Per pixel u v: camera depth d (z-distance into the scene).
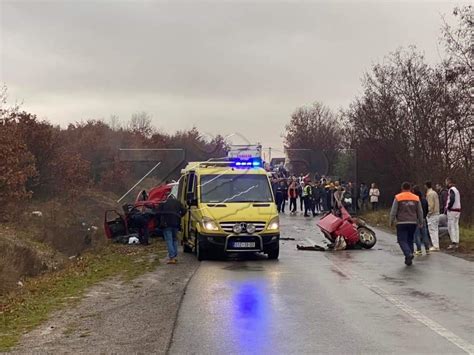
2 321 9.20
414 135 34.25
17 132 26.88
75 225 28.05
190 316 9.16
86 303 10.52
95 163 35.31
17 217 26.69
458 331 8.15
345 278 12.95
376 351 7.18
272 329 8.31
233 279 12.93
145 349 7.35
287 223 29.11
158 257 17.50
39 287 13.52
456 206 18.33
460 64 29.27
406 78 35.94
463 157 29.80
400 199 15.30
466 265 14.98
